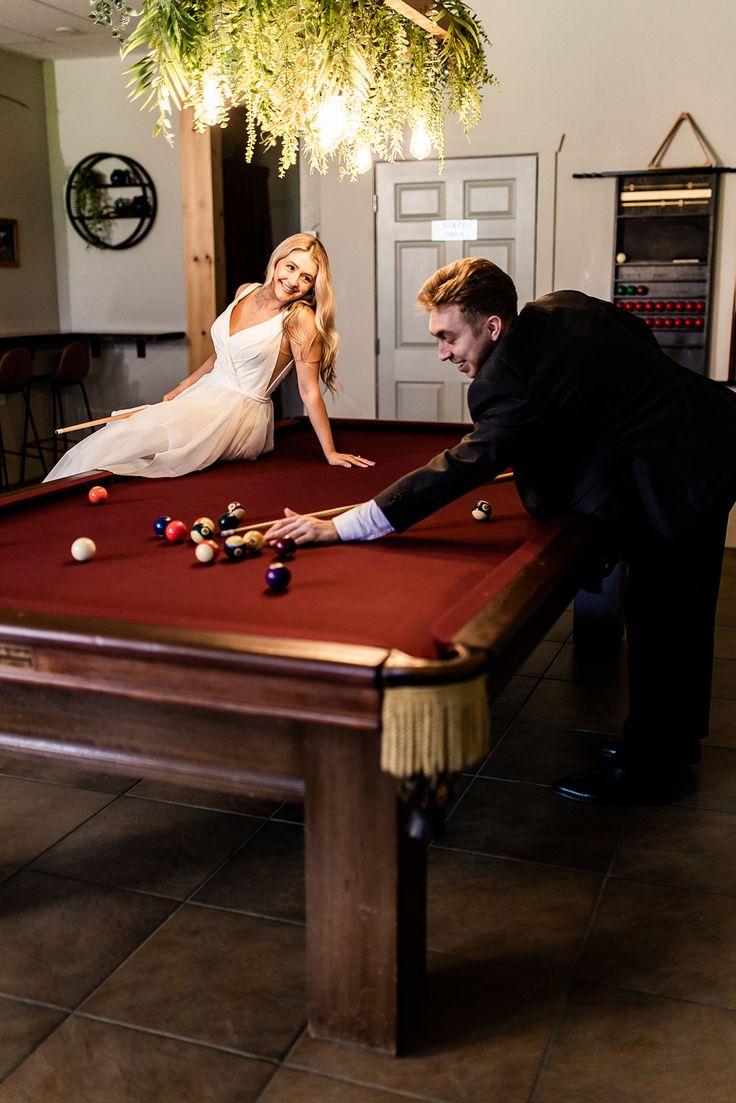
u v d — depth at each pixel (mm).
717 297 5766
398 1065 1798
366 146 3561
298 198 8367
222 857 2514
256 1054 1826
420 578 2143
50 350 7766
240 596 1992
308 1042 1855
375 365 6500
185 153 6457
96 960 2102
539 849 2557
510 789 2871
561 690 3588
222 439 3576
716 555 2688
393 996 1779
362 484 3270
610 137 5770
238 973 2059
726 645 4074
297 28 2912
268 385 3727
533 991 2008
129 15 2963
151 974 2055
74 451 3492
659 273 5836
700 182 5617
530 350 2309
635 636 2736
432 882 2410
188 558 2312
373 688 1513
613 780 2787
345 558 2318
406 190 6203
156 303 7684
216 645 1581
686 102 5609
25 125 7398
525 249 6070
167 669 1633
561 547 2182
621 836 2617
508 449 2283
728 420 2477
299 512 2844
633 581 2699
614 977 2053
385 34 3232
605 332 2393
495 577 1958
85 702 1768
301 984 2023
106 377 7887
